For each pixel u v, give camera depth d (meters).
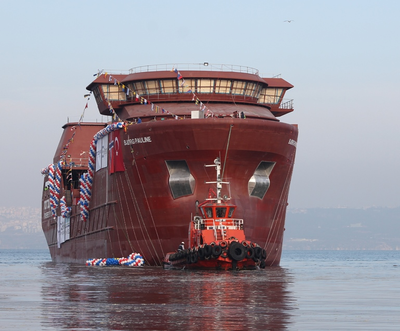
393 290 68.56
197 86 122.62
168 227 110.06
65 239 158.12
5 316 46.38
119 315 46.84
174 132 105.31
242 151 106.38
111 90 131.12
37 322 43.81
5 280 82.88
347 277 93.12
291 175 119.88
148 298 57.03
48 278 86.56
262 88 131.12
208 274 84.19
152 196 111.06
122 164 116.94
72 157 157.00
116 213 120.56
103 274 91.81
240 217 109.00
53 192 160.88
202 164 106.88
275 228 117.25
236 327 42.03
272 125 107.31
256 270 91.56
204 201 101.69
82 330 40.91
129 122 118.38
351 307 51.81
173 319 45.00
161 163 108.81
